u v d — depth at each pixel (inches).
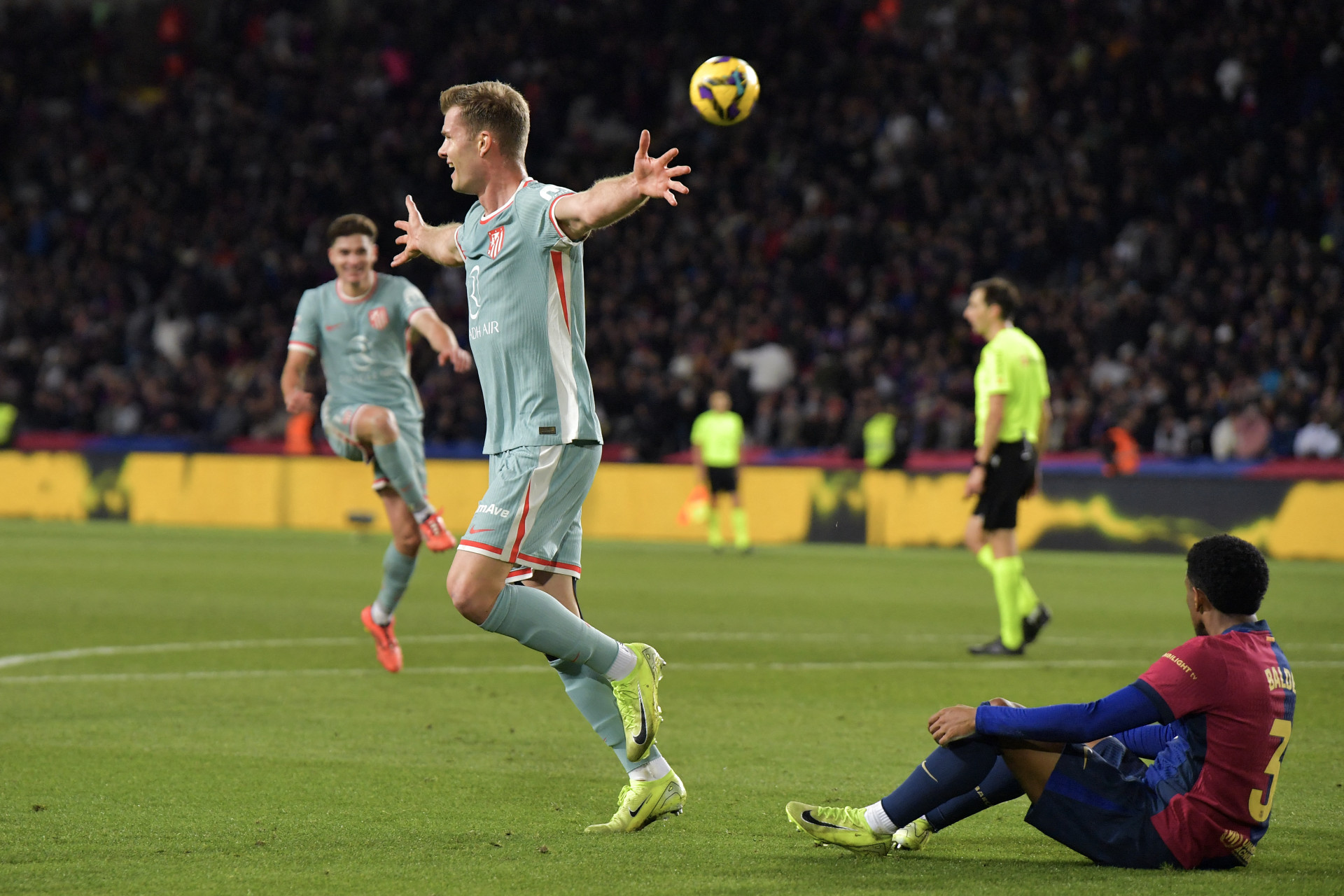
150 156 3503.9
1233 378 2186.3
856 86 3110.2
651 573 1689.2
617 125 3321.9
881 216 2834.6
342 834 497.0
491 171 502.0
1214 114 2714.1
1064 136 2758.4
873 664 976.3
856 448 2237.9
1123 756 450.0
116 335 3031.5
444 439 2551.7
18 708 771.4
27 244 3348.9
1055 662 992.9
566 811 538.6
